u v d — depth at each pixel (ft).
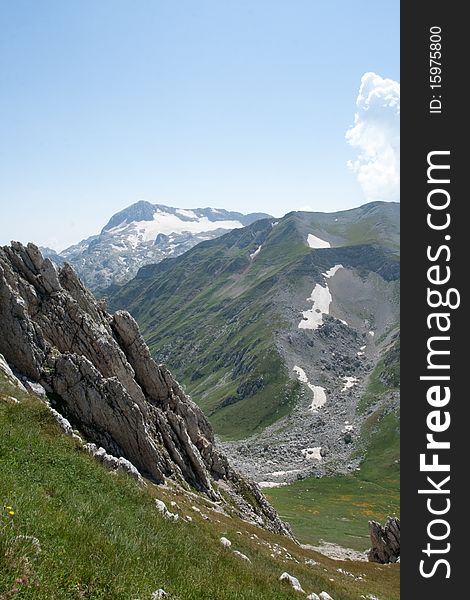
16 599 25.54
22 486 44.60
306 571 112.68
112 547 39.24
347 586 128.36
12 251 159.02
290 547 171.32
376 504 490.08
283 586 64.08
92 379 143.43
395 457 615.98
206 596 41.29
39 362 137.59
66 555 33.42
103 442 138.00
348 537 375.45
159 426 179.32
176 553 50.26
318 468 619.26
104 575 33.50
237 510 196.44
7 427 63.10
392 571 197.67
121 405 145.18
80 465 63.87
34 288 157.17
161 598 35.19
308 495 528.22
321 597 76.79
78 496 51.75
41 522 36.52
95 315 179.52
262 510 226.38
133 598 32.78
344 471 609.01
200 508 145.48
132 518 54.75
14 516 34.81
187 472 180.75
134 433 145.18
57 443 71.10
